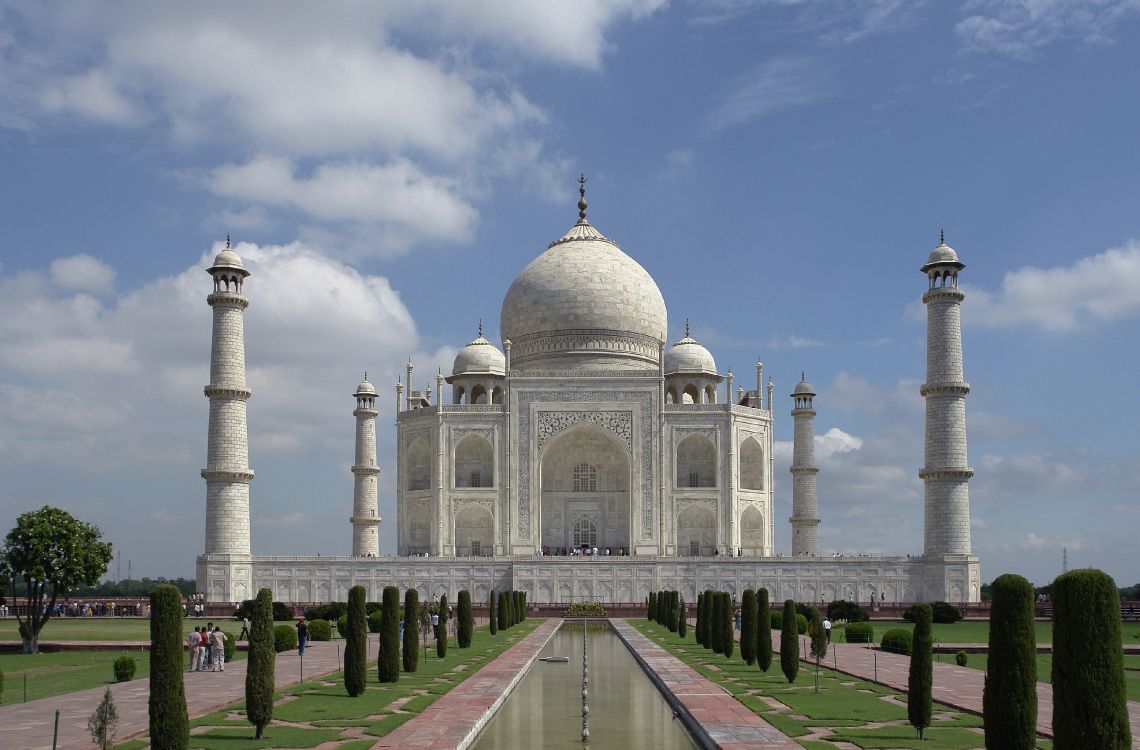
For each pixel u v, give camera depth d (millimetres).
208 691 58375
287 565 134250
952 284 136250
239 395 134375
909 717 44125
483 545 154625
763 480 158750
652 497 150000
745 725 45312
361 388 163250
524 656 76688
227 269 134375
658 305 172875
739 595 134000
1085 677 31031
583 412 152000
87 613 131875
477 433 152250
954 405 133875
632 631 105062
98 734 37531
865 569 133875
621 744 44125
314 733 44156
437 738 42344
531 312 168625
